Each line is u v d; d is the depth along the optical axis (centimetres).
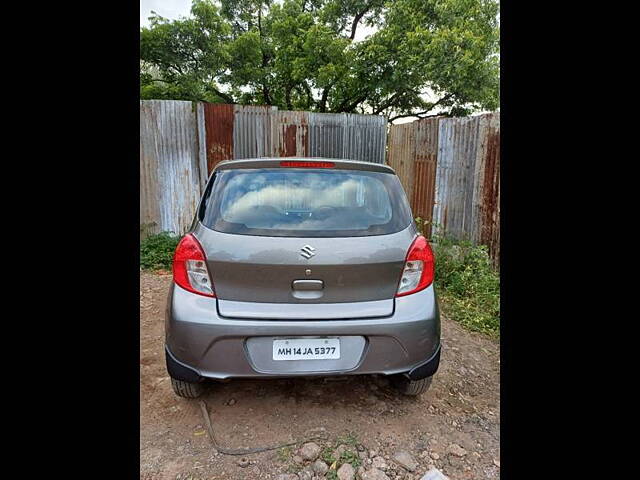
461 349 312
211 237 192
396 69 1005
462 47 896
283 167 212
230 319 187
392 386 251
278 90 1322
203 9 1056
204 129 586
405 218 213
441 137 536
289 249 187
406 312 196
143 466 183
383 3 1179
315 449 195
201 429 210
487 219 471
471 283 420
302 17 1158
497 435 211
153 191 583
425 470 187
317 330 187
